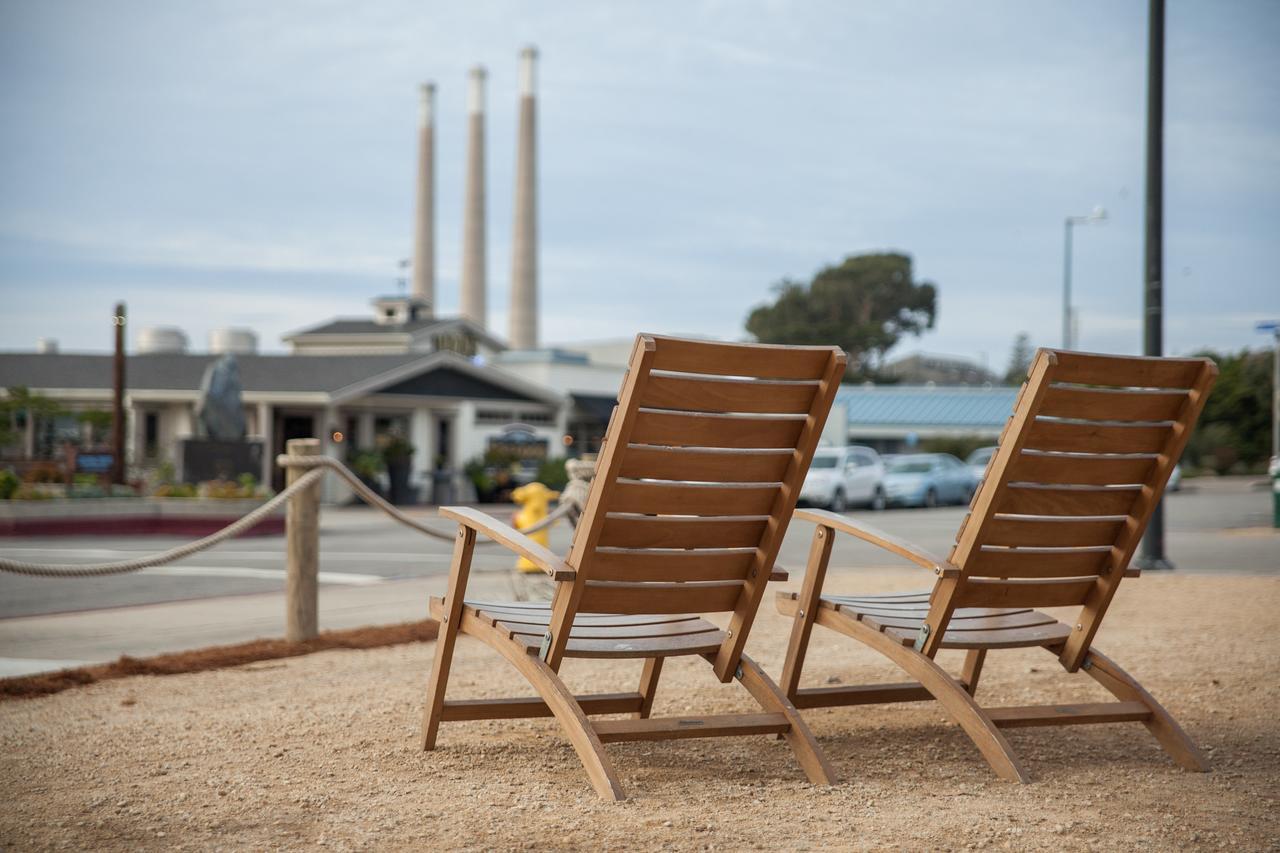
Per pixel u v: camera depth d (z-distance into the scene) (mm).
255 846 3338
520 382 36938
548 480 36031
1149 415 4305
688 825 3490
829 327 87062
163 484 24391
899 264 92688
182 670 6703
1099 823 3518
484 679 6266
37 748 4723
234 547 18844
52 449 31734
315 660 7039
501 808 3705
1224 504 31016
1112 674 4527
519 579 11711
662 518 3891
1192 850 3268
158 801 3855
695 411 3752
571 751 4566
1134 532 4449
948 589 4191
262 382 31703
